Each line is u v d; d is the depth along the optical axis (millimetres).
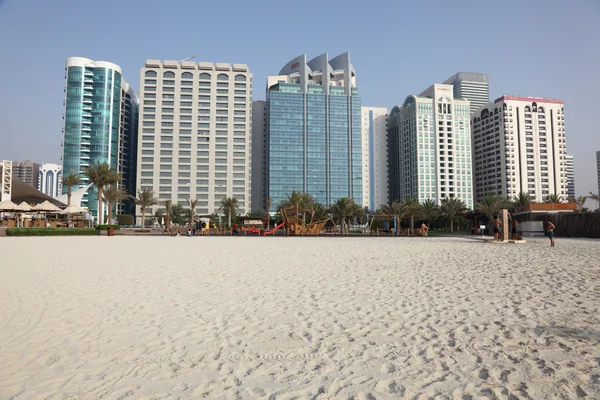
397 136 186250
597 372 3814
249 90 152875
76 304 7012
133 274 10836
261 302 7141
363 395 3434
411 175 171250
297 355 4449
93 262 14000
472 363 4105
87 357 4438
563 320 5613
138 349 4688
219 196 147500
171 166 146125
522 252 17531
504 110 166500
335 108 167250
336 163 164750
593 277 9492
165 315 6238
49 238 35656
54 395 3518
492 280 9258
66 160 132875
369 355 4402
